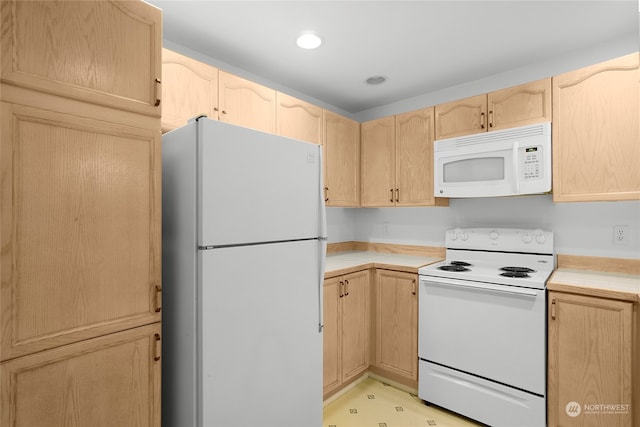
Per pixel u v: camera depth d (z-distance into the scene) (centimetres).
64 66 96
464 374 199
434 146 239
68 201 96
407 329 229
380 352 243
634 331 148
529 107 200
